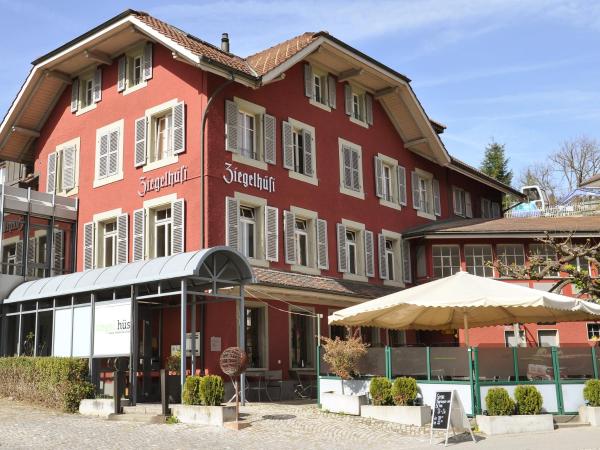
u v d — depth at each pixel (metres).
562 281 20.25
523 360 15.22
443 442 12.28
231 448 11.30
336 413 15.61
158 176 20.72
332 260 23.89
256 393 19.34
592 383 14.98
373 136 27.28
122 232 21.36
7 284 20.02
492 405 13.88
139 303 17.83
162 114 21.33
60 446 11.18
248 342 20.39
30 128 25.14
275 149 22.12
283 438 12.40
